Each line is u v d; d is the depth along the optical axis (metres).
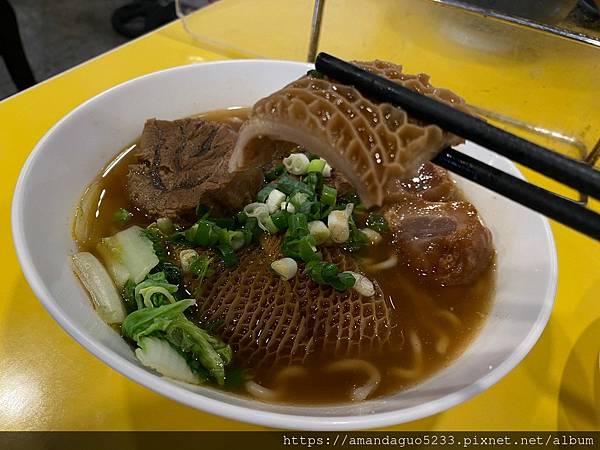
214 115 0.23
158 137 0.21
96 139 0.19
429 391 0.13
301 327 0.16
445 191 0.21
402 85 0.13
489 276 0.18
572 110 0.26
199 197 0.19
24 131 0.23
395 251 0.19
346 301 0.16
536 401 0.16
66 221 0.17
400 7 0.29
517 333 0.14
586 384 0.17
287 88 0.13
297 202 0.19
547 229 0.17
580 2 0.27
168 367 0.13
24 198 0.15
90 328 0.13
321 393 0.15
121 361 0.12
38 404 0.14
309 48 0.28
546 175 0.11
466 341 0.16
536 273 0.16
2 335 0.16
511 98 0.26
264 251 0.17
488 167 0.12
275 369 0.15
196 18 0.32
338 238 0.18
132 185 0.20
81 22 0.58
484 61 0.28
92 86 0.26
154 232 0.18
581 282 0.20
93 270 0.16
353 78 0.12
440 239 0.18
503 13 0.25
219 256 0.17
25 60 0.43
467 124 0.11
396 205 0.20
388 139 0.12
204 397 0.11
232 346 0.16
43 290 0.13
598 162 0.25
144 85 0.21
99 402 0.15
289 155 0.21
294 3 0.31
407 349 0.16
